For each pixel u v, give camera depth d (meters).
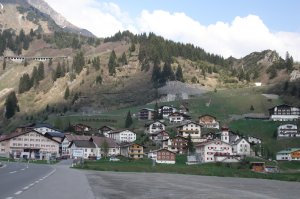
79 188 34.78
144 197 29.30
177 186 46.47
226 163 145.12
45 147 192.00
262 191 45.59
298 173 121.88
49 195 27.52
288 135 198.38
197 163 152.75
